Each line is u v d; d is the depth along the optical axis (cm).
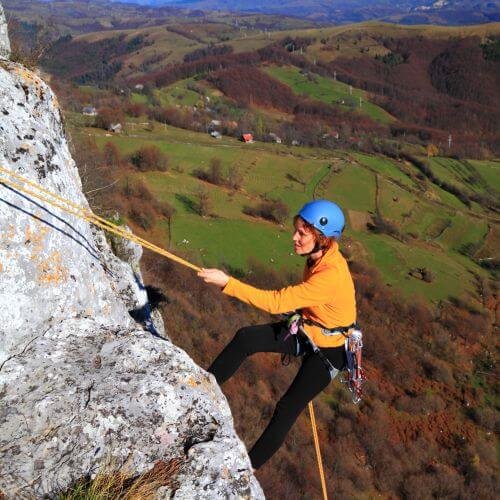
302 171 9525
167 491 255
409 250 7231
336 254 330
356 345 337
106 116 8912
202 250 5753
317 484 2903
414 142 16000
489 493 3469
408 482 3316
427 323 5472
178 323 3525
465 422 4156
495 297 6600
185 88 18662
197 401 309
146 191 6234
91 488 248
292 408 336
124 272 547
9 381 308
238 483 268
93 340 349
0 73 402
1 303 322
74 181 456
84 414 288
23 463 266
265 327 361
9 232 331
